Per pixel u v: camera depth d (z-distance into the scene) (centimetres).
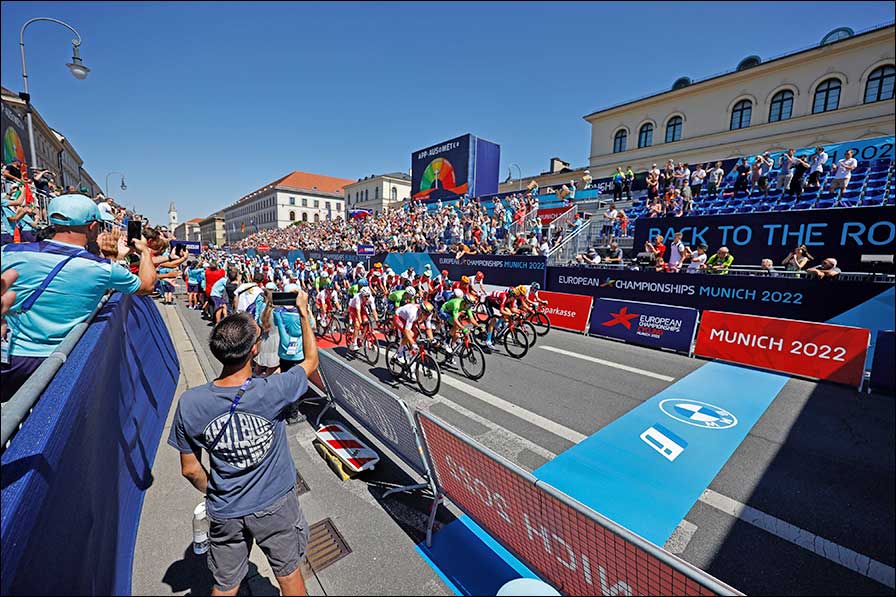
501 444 440
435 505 295
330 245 2944
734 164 1532
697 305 948
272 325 470
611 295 1115
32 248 223
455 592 236
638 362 766
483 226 1841
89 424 208
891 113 1998
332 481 350
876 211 793
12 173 690
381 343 911
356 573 248
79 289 231
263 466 188
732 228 1004
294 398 198
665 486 368
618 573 188
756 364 732
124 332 340
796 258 870
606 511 333
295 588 201
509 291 905
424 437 290
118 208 1389
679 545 296
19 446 154
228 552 188
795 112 2294
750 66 2450
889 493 359
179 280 2359
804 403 566
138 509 258
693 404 557
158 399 381
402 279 1059
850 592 255
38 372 179
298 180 9156
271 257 3341
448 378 667
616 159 3061
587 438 455
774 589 258
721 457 419
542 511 214
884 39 1997
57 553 148
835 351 652
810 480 378
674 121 2775
